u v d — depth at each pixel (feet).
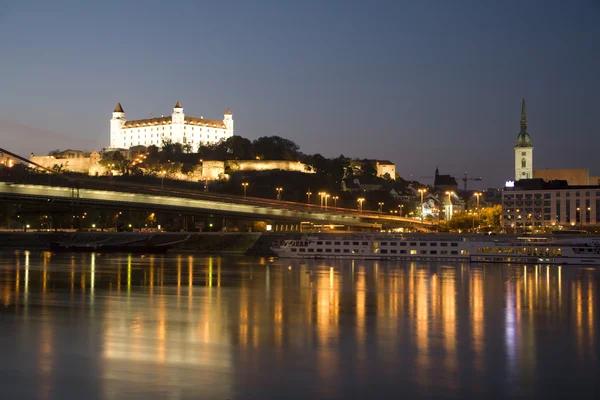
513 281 473.67
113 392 197.57
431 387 204.23
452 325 294.87
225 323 295.07
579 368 224.94
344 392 199.21
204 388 201.16
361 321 302.66
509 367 225.56
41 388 200.44
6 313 317.83
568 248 643.45
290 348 248.11
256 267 601.21
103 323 292.40
